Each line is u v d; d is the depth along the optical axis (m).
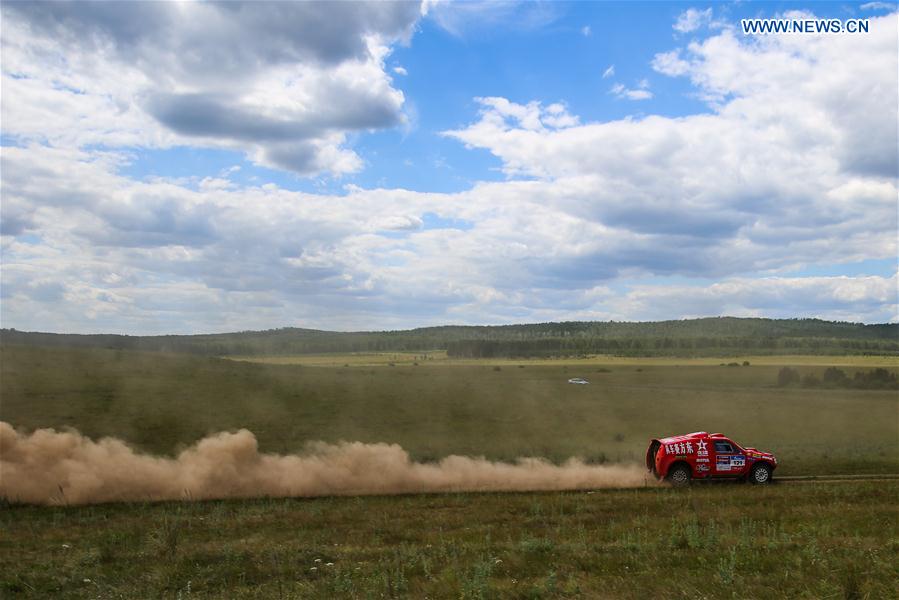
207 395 51.06
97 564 13.00
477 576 9.61
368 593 9.72
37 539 16.33
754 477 25.41
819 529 13.88
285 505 20.94
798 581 9.07
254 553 13.59
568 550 12.45
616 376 107.00
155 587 11.15
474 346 170.62
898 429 51.28
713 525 13.99
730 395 74.25
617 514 17.47
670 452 25.61
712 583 9.14
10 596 11.08
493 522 16.98
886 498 19.55
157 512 20.62
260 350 147.75
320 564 12.46
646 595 8.93
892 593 8.40
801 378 94.69
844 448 38.28
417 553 12.91
